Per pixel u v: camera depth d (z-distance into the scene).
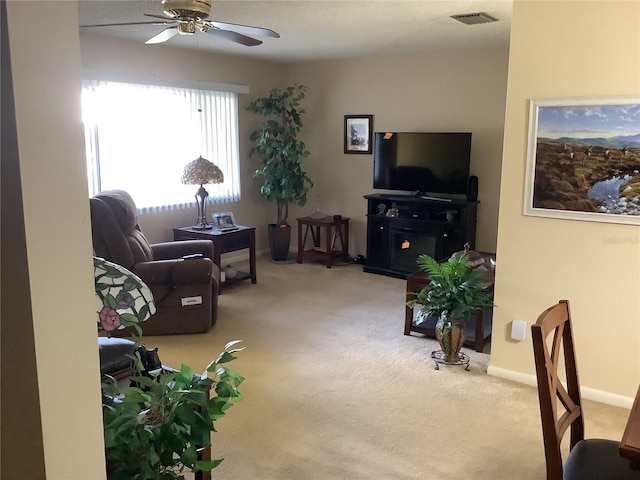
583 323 3.06
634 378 2.95
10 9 0.94
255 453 2.51
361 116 6.22
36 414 1.08
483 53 5.39
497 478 2.34
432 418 2.84
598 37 2.82
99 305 1.51
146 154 5.32
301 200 6.35
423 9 3.71
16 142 0.98
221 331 4.11
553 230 3.08
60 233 1.06
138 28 4.42
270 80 6.58
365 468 2.41
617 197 2.87
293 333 4.07
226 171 6.18
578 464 1.77
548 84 2.99
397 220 5.70
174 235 5.28
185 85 5.51
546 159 3.03
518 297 3.24
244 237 5.29
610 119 2.83
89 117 4.81
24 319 1.05
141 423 1.50
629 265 2.89
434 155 5.60
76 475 1.16
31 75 0.98
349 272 5.94
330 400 3.03
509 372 3.31
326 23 4.16
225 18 3.98
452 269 3.41
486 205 5.59
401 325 4.24
